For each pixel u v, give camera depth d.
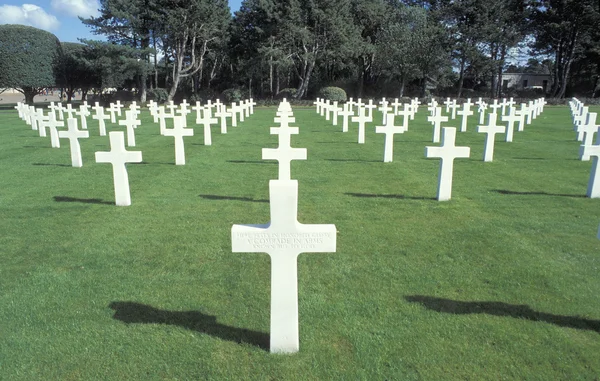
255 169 11.30
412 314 4.21
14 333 3.92
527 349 3.69
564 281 4.89
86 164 12.12
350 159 12.72
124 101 48.66
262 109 40.84
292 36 47.66
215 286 4.79
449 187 8.15
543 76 69.25
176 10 43.16
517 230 6.53
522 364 3.51
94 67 43.47
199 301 4.47
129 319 4.14
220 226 6.76
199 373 3.40
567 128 21.34
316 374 3.38
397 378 3.34
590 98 52.28
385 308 4.32
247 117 29.61
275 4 47.28
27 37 41.88
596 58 53.78
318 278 4.96
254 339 3.82
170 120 27.16
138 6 43.41
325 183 9.70
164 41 46.91
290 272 3.44
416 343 3.76
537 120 26.19
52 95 72.12
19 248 5.88
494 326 4.01
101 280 4.94
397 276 5.01
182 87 57.59
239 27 51.56
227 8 49.88
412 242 6.06
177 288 4.75
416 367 3.46
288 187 3.26
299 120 26.58
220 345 3.74
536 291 4.67
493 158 12.88
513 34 53.38
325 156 13.24
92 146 15.84
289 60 47.66
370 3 55.12
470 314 4.22
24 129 21.80
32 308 4.33
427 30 50.34
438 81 55.31
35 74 42.50
